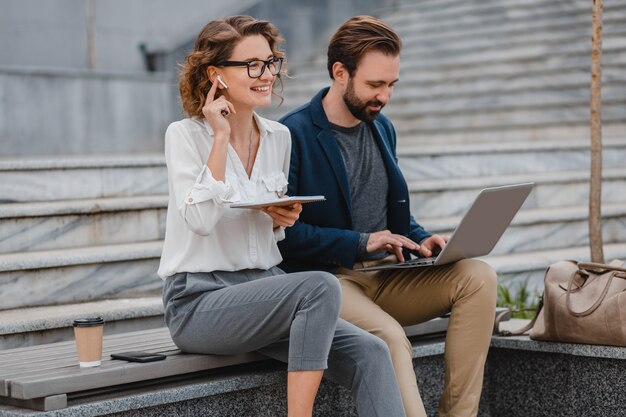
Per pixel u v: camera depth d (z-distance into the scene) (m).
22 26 10.51
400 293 4.27
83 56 10.98
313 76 12.30
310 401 3.53
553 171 8.57
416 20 13.33
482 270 4.13
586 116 10.13
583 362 4.42
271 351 3.87
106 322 5.02
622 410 4.29
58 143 9.71
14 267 5.15
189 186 3.62
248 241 3.82
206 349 3.74
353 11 13.70
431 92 11.52
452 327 4.15
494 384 4.79
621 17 11.22
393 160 4.41
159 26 11.58
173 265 3.73
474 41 12.17
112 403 3.45
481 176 8.16
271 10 12.55
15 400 3.44
